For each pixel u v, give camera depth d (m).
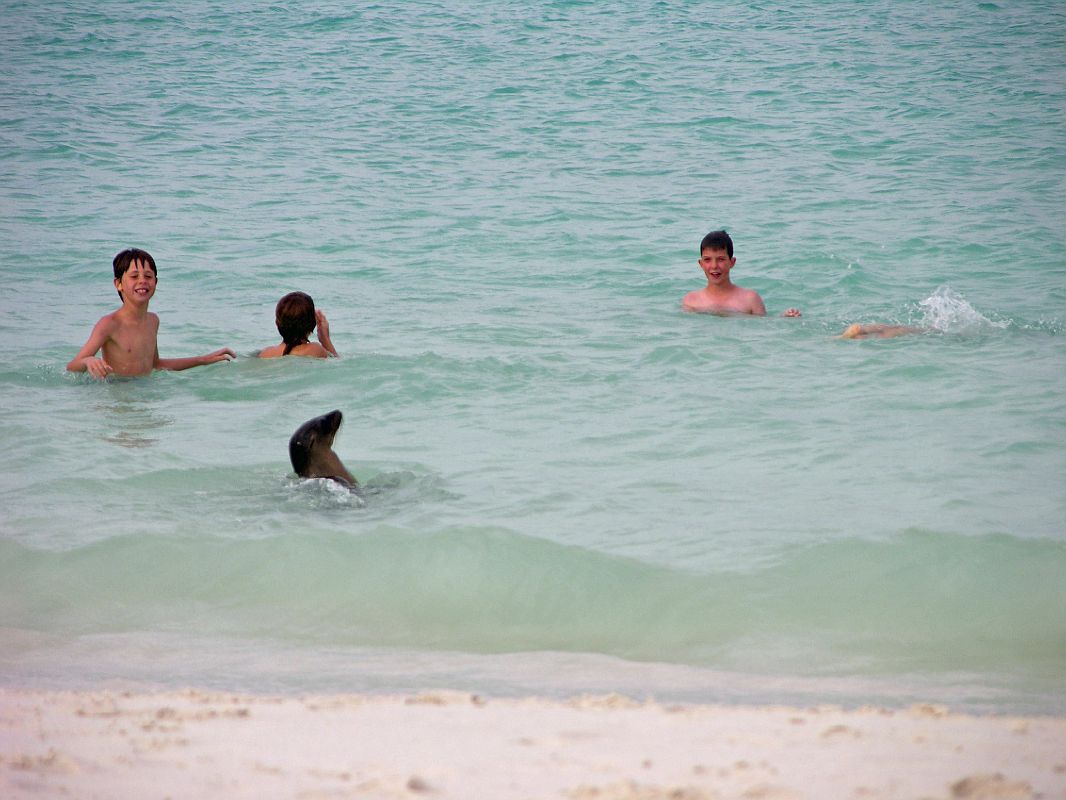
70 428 30.33
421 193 68.81
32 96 100.19
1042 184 69.19
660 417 31.12
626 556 21.86
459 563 21.70
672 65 116.19
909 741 12.08
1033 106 94.81
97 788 9.81
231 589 21.28
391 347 38.91
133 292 35.84
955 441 28.59
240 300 46.78
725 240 44.41
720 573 21.22
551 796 9.62
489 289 48.34
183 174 73.94
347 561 21.94
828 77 109.69
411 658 18.78
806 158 78.88
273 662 18.50
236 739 12.02
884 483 25.70
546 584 21.08
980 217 60.91
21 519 23.72
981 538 22.25
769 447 28.48
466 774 10.41
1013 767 10.88
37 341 39.97
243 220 61.91
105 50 123.12
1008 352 37.31
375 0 158.62
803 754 11.38
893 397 32.62
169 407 32.66
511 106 97.81
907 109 95.06
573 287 48.84
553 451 28.42
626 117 93.31
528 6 154.00
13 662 18.34
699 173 74.50
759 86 105.94
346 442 29.33
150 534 22.81
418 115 94.44
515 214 63.25
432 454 28.27
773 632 19.50
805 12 149.25
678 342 39.28
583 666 18.41
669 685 17.44
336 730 12.52
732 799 9.52
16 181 71.38
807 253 54.03
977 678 17.83
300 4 153.88
